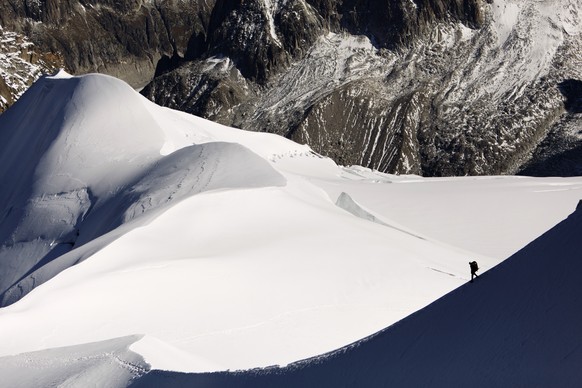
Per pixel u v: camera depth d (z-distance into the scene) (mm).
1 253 63562
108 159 69125
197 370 26750
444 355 18578
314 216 54000
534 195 87188
